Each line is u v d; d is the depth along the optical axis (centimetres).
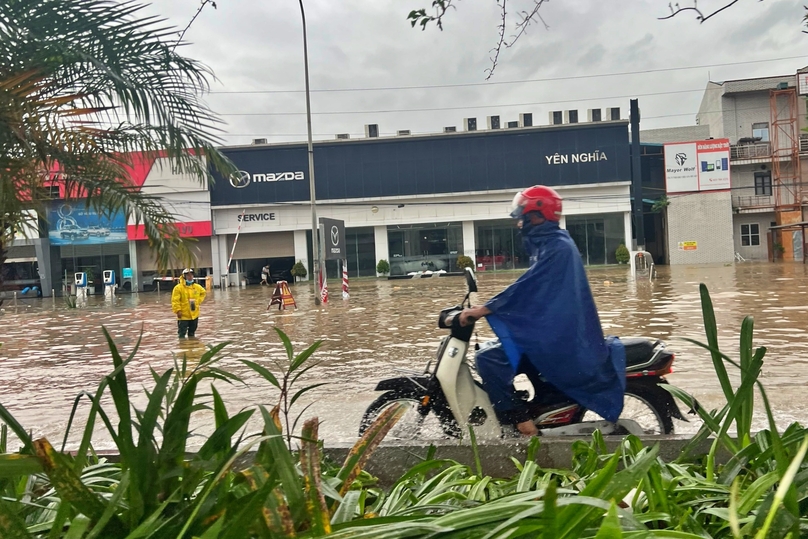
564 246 335
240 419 132
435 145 4316
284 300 2048
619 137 4197
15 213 286
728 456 247
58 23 238
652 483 158
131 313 2203
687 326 1084
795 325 1029
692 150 4184
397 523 105
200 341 1229
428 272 4181
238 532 102
